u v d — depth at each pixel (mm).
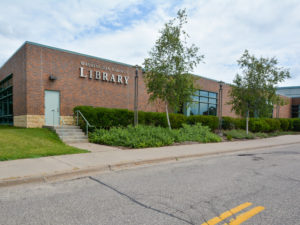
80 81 14867
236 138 16125
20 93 13742
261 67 16125
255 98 16312
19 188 4512
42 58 13344
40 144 8852
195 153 8703
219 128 17656
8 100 17094
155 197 4062
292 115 39031
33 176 4949
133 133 11234
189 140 12648
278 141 15258
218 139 13609
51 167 5758
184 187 4664
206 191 4418
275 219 3205
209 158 8375
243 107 16703
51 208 3541
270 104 16812
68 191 4371
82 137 11680
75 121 13180
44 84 13391
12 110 15945
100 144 10641
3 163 6117
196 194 4238
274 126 23719
